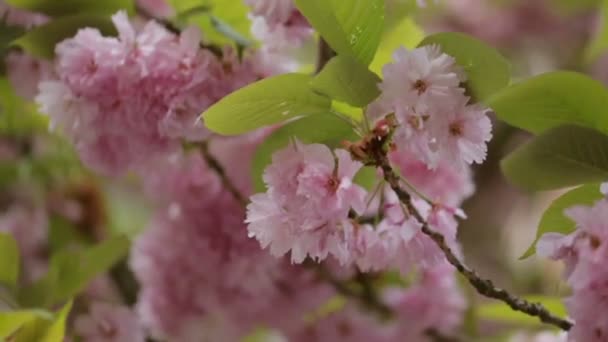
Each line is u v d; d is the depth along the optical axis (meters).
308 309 1.46
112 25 1.24
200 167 1.39
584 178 1.09
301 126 1.12
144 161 1.28
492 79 1.06
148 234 1.43
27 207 1.73
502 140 2.16
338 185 1.06
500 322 1.61
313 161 1.06
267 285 1.40
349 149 1.07
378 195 1.15
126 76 1.19
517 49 2.38
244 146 1.38
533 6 2.42
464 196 1.35
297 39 1.20
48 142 1.70
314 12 1.08
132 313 1.34
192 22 1.28
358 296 1.48
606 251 1.03
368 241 1.08
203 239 1.41
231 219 1.40
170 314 1.45
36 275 1.67
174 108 1.19
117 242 1.29
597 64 2.36
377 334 1.49
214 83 1.20
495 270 2.17
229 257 1.41
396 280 1.46
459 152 1.06
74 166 1.72
